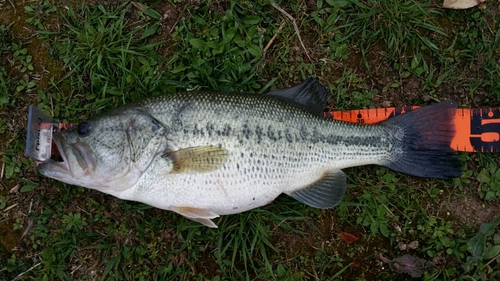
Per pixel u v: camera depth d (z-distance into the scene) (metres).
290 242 0.54
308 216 0.53
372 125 0.49
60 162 0.45
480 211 0.53
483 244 0.52
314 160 0.47
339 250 0.53
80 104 0.54
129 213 0.53
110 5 0.54
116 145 0.45
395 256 0.53
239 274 0.52
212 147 0.45
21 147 0.53
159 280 0.52
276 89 0.54
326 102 0.52
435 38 0.54
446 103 0.50
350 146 0.48
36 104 0.54
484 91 0.54
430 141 0.50
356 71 0.54
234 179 0.45
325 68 0.54
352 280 0.53
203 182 0.45
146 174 0.45
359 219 0.53
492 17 0.54
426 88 0.54
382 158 0.50
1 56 0.53
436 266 0.52
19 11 0.54
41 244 0.52
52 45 0.54
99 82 0.53
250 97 0.46
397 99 0.54
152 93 0.53
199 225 0.52
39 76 0.54
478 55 0.54
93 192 0.53
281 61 0.54
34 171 0.53
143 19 0.54
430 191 0.53
